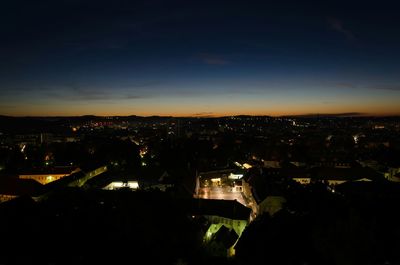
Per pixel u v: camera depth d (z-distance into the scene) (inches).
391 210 1127.0
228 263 1144.8
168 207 1400.1
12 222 1055.6
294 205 1362.0
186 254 1121.4
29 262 856.3
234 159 4562.0
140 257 948.6
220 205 1809.8
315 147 5615.2
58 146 5059.1
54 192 1854.1
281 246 1053.8
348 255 850.1
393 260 775.7
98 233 998.4
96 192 1656.0
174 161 3973.9
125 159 4124.0
